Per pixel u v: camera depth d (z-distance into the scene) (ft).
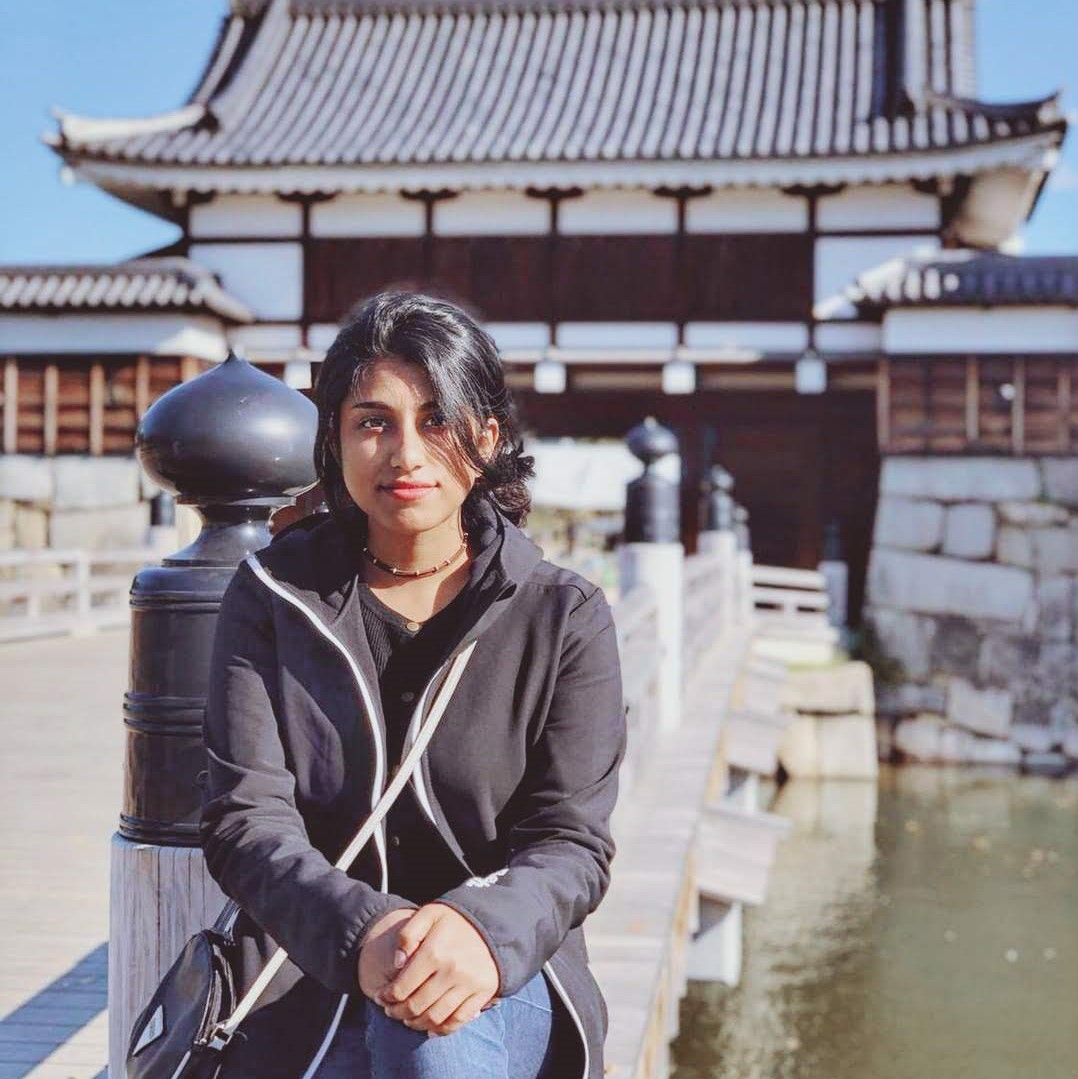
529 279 66.03
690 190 65.00
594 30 75.46
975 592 58.75
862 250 64.03
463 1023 5.05
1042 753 57.57
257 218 67.97
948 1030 27.48
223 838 5.53
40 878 16.80
